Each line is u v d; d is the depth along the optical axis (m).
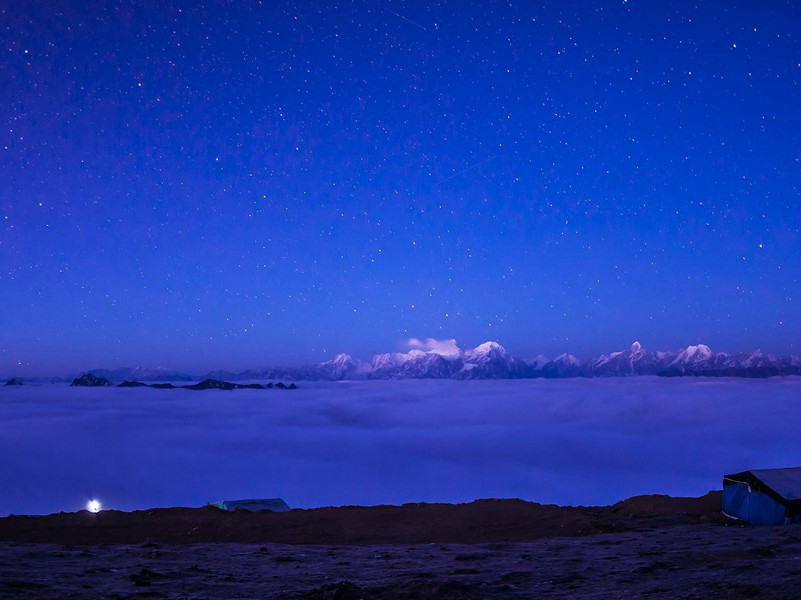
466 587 12.13
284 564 16.86
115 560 16.47
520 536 26.84
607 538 23.11
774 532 21.98
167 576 13.67
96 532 26.66
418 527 28.94
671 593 10.87
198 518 29.73
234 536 26.73
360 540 26.34
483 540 26.36
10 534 26.03
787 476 30.03
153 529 27.52
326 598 11.38
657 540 21.25
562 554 18.25
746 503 29.86
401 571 15.20
